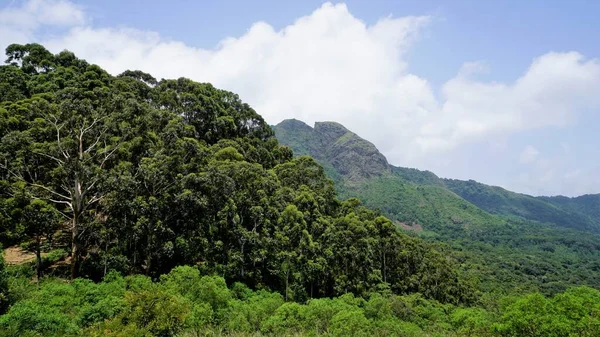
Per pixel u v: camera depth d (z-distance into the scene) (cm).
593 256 19038
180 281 3322
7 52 6912
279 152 7494
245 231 4284
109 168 3978
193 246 3856
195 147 4194
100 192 3628
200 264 3925
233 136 6656
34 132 3872
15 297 2586
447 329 4688
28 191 3472
